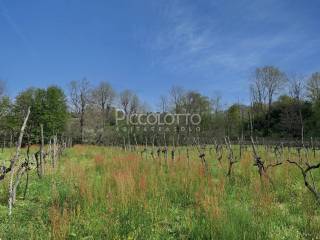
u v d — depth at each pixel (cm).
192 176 954
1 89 4406
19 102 4416
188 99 6394
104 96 6500
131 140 4225
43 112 4862
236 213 605
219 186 827
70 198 775
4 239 542
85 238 555
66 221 566
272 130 5484
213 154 2139
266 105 6053
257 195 729
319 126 4759
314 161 1480
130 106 6525
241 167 1221
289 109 5431
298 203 764
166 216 682
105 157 1794
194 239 566
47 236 534
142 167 1267
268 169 1150
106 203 691
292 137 4834
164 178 986
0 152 2417
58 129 5041
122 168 1199
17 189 923
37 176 1197
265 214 634
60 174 1234
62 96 5253
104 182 862
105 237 566
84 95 6088
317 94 5556
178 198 823
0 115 4231
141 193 726
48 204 768
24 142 3231
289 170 1145
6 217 662
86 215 657
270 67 6044
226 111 6088
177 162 1329
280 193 866
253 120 5538
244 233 525
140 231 580
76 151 2877
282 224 621
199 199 715
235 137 4944
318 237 556
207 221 587
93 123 5728
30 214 685
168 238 573
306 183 759
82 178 887
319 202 723
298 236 566
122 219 623
